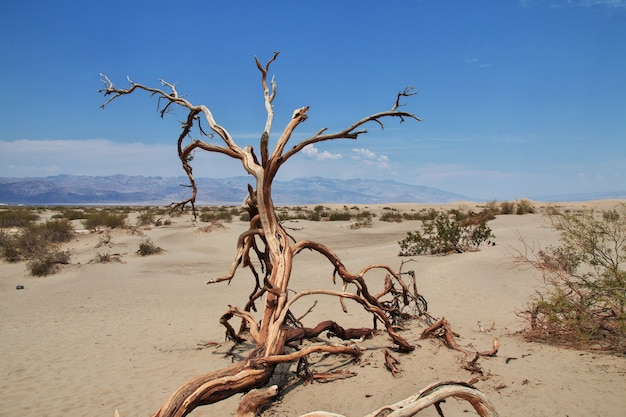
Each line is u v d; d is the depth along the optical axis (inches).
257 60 236.5
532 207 1441.9
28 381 260.8
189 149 262.5
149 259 818.2
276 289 206.1
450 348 232.2
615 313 249.3
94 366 285.9
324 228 1288.1
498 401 174.7
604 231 276.2
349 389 196.7
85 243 992.2
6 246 853.8
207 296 527.5
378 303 271.7
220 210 2268.7
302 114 236.1
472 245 741.9
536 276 492.1
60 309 469.4
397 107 217.8
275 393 160.6
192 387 159.5
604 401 169.5
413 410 128.6
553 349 235.3
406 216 1768.0
